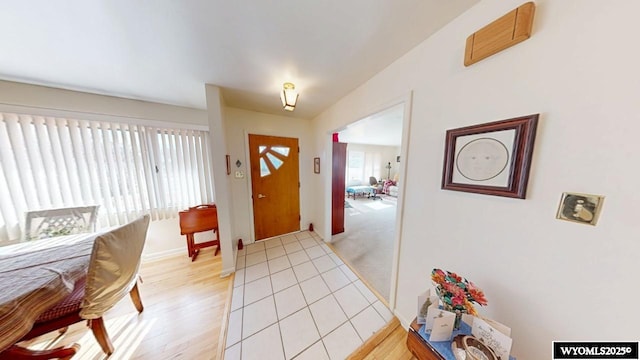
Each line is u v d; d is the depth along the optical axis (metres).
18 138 1.81
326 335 1.40
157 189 2.43
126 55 1.36
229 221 2.10
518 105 0.80
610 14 0.58
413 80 1.29
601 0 0.59
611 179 0.61
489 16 0.88
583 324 0.69
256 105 2.48
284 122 2.98
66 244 1.50
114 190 2.22
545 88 0.72
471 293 0.89
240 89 1.97
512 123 0.80
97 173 2.13
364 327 1.46
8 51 1.26
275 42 1.24
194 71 1.60
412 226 1.37
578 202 0.67
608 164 0.61
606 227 0.63
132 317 1.57
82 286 1.29
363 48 1.29
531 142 0.76
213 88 1.87
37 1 0.87
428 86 1.19
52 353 1.18
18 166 1.83
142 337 1.40
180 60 1.43
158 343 1.35
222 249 2.09
